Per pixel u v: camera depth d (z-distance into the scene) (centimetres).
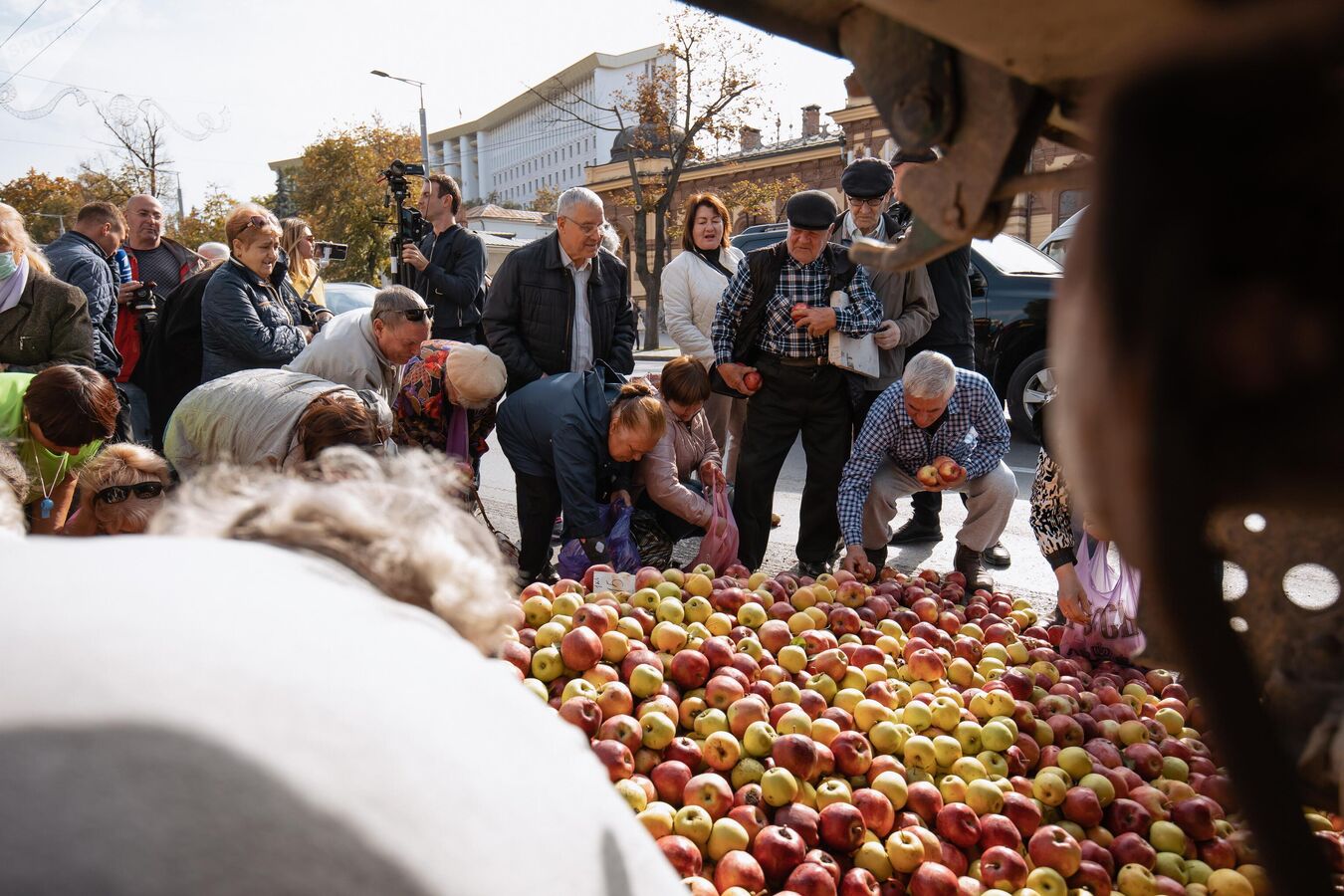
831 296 487
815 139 4231
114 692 63
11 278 430
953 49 78
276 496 105
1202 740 328
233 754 62
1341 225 44
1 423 346
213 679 66
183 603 72
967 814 259
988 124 77
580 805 82
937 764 286
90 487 326
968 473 477
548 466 457
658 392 487
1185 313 47
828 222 473
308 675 70
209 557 81
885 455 504
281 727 65
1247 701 52
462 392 439
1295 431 48
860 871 243
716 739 275
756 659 337
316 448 326
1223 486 50
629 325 575
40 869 55
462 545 110
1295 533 135
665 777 267
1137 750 303
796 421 502
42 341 444
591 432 439
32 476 354
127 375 629
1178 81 46
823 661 327
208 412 360
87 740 60
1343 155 43
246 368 502
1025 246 956
